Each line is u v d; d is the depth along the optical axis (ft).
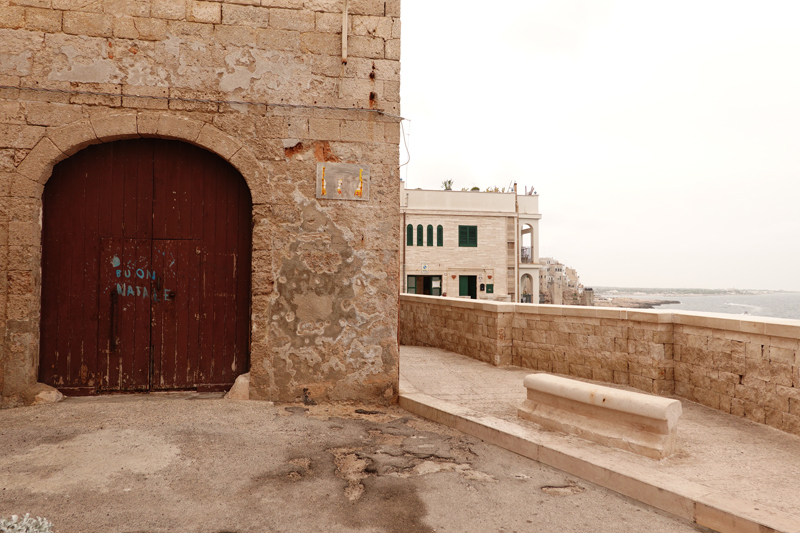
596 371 22.36
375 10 19.49
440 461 13.16
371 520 9.75
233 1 18.42
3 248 16.70
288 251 18.54
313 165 18.85
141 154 18.62
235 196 19.24
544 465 13.11
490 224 117.39
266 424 15.57
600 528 9.68
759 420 15.89
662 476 11.23
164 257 18.71
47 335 17.80
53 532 8.79
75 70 17.30
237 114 18.35
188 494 10.58
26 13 17.08
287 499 10.53
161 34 17.87
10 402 16.52
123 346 18.34
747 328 16.26
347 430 15.52
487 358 27.61
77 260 18.11
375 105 19.36
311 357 18.61
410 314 38.83
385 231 19.36
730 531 9.36
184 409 16.44
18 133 16.93
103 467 11.75
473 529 9.52
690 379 18.94
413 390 20.22
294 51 18.83
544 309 25.03
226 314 19.08
